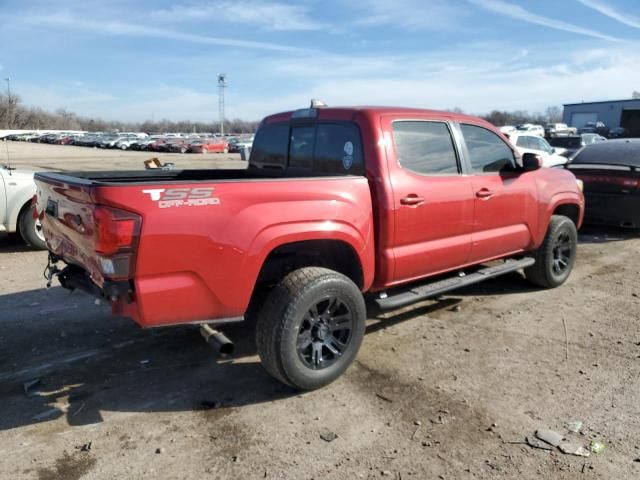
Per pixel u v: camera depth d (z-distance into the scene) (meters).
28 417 3.50
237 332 4.93
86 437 3.28
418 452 3.11
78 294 5.99
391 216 4.16
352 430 3.34
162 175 5.05
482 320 5.22
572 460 3.03
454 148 4.80
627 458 3.04
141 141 57.19
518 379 3.99
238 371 4.16
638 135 52.41
